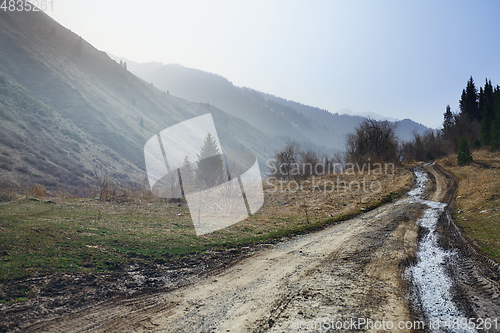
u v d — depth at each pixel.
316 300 4.88
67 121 83.56
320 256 7.83
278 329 3.85
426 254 8.23
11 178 38.09
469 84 74.88
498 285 5.70
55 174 47.81
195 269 6.66
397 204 18.97
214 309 4.55
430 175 32.12
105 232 8.94
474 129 59.94
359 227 12.05
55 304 4.36
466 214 13.79
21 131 59.44
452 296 5.20
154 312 4.40
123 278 5.71
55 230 8.26
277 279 6.01
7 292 4.43
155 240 8.63
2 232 7.36
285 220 13.93
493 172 24.20
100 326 3.87
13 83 82.25
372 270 6.64
